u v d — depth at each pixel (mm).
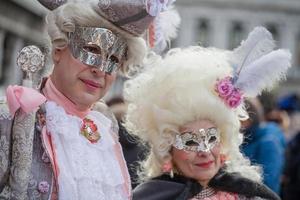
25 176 3012
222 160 4090
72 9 3234
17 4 23766
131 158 5219
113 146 3424
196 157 3936
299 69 63719
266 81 3980
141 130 4090
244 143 6023
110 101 6094
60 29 3250
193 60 4004
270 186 6363
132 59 3443
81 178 3143
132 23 3273
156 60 4078
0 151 3018
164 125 3936
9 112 3039
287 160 8289
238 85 3971
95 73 3283
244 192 4035
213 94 3963
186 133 3932
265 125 6676
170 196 3975
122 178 3346
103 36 3258
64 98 3299
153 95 4016
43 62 3115
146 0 3203
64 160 3152
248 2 66375
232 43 66875
